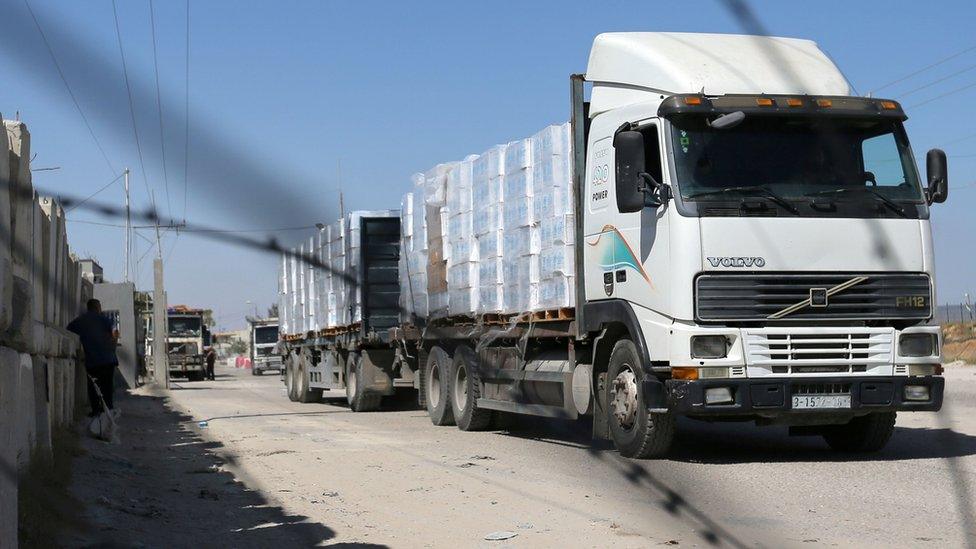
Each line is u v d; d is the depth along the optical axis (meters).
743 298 9.97
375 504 8.52
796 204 10.12
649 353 10.47
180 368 46.38
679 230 9.98
